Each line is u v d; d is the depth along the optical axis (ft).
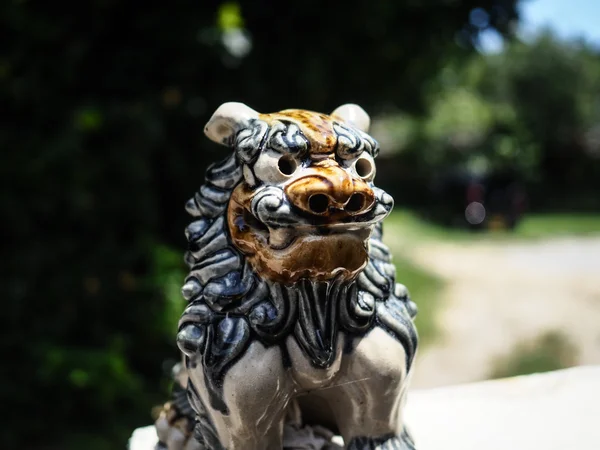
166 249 7.91
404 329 2.74
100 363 7.04
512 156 38.40
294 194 2.27
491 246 23.26
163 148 8.31
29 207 7.20
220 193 2.63
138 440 4.11
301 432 3.03
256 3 8.61
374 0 8.70
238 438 2.62
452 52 12.05
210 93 8.13
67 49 7.41
